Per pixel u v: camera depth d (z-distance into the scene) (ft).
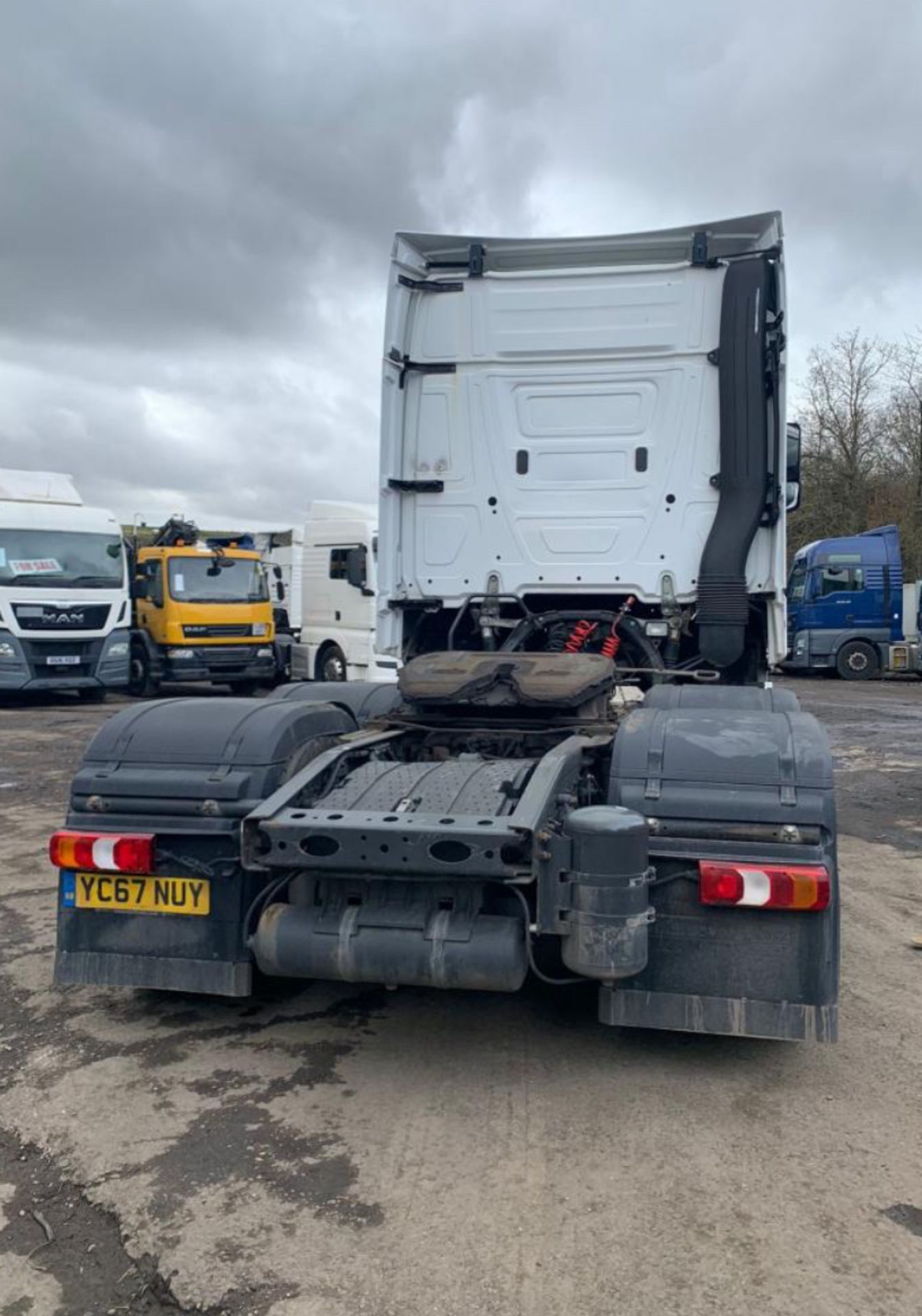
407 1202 9.68
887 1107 11.58
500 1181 10.04
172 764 12.62
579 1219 9.44
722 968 11.32
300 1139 10.80
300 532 68.54
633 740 12.19
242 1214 9.50
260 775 12.42
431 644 20.94
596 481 19.58
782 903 10.92
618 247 19.84
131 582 58.54
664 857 11.38
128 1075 12.20
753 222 18.95
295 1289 8.51
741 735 12.12
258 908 12.29
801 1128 11.09
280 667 62.54
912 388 129.18
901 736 44.70
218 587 59.47
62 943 12.60
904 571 114.01
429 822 11.23
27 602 50.88
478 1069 12.42
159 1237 9.17
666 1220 9.43
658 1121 11.22
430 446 20.15
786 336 18.66
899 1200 9.80
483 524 19.93
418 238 19.72
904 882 21.36
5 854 22.58
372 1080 12.11
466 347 19.95
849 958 16.53
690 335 19.21
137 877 12.41
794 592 88.33
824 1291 8.51
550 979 11.89
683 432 19.27
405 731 15.51
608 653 19.60
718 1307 8.30
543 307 19.67
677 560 19.31
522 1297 8.41
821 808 11.23
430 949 11.30
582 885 10.98
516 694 15.30
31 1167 10.32
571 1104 11.57
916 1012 14.25
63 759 35.94
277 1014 13.96
